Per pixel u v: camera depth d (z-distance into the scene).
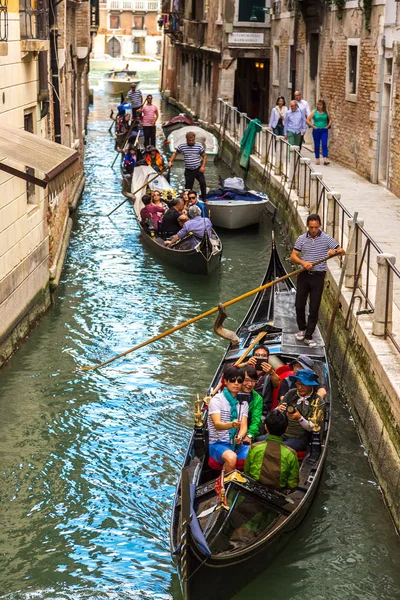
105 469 8.56
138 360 11.12
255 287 14.32
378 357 8.55
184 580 5.98
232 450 7.39
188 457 7.55
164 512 7.89
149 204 16.86
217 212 17.84
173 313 12.92
